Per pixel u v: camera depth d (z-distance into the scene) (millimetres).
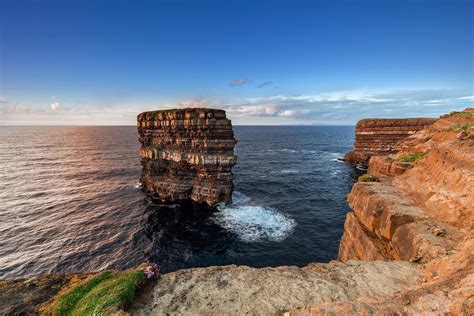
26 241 27328
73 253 25109
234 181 52281
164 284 8055
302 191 45500
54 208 36938
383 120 65938
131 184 50344
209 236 28594
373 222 13516
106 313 6309
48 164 71812
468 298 5492
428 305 5766
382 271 8742
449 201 10844
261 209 36812
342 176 56781
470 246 7992
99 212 35688
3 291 7898
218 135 38812
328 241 27141
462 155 12297
